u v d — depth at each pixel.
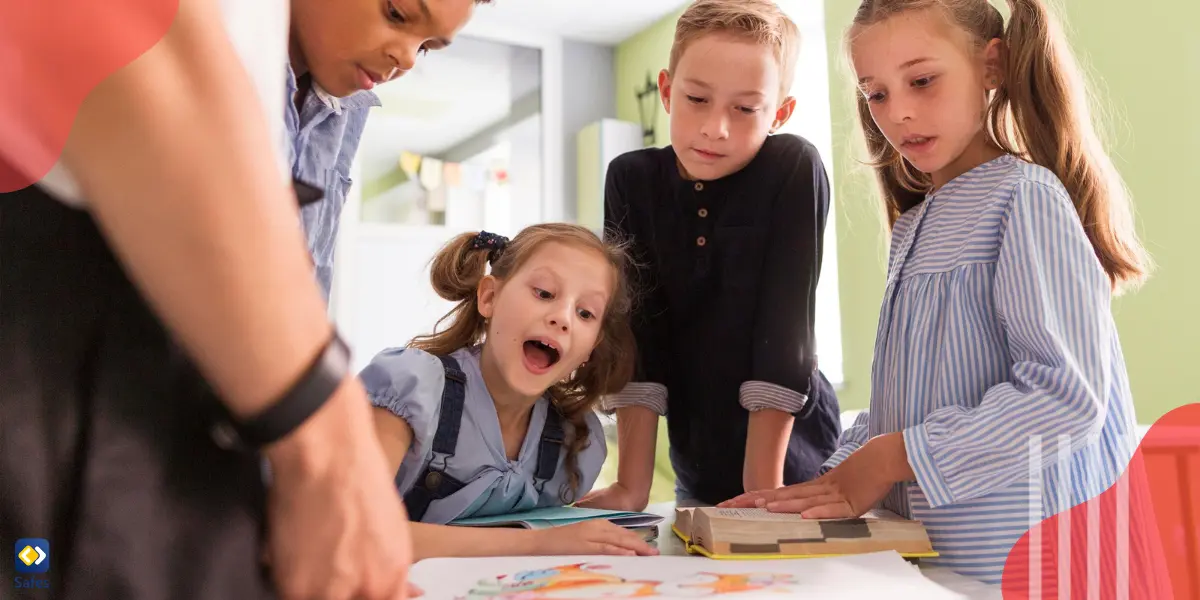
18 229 0.30
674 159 1.15
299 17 0.59
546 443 0.94
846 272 2.48
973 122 0.80
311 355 0.31
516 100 3.61
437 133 3.48
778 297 1.05
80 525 0.29
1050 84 0.83
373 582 0.34
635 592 0.52
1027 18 0.82
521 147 3.62
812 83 2.84
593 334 0.89
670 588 0.53
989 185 0.78
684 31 1.04
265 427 0.30
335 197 0.71
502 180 3.57
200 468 0.31
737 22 1.01
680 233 1.12
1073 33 1.81
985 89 0.82
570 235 0.92
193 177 0.28
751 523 0.66
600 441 0.99
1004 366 0.75
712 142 1.03
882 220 1.01
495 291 0.93
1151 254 1.67
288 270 0.30
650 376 1.11
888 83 0.80
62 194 0.28
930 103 0.79
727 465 1.12
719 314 1.10
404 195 3.42
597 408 1.06
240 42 0.33
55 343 0.30
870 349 2.40
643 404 1.09
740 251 1.09
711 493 1.15
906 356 0.81
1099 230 0.86
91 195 0.28
